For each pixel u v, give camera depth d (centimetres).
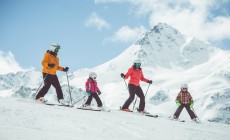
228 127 1243
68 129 692
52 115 822
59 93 1219
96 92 1277
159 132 820
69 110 1014
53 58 1220
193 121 1318
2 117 700
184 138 790
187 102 1335
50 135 588
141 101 1341
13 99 1131
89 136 645
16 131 580
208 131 991
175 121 1196
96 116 941
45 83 1202
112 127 788
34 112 825
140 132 779
